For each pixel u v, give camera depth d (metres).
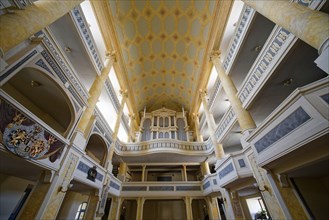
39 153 4.86
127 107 18.19
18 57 4.40
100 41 11.95
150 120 20.34
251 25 7.24
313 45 3.40
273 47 5.80
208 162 16.36
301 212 4.34
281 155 3.99
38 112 8.00
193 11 12.62
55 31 7.98
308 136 3.28
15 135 4.07
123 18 12.52
